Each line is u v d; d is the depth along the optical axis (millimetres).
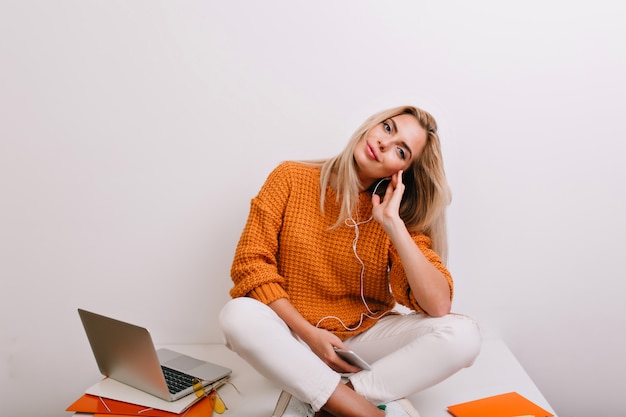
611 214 1657
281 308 1288
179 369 1427
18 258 1636
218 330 1704
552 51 1614
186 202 1654
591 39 1609
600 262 1676
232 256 1675
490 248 1681
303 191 1443
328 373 1147
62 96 1598
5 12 1566
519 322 1711
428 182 1445
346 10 1603
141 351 1227
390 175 1393
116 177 1633
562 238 1672
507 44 1613
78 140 1614
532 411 1275
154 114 1619
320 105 1632
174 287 1683
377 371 1226
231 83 1619
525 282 1691
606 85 1619
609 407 1734
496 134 1641
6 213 1621
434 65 1620
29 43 1577
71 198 1631
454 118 1637
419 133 1376
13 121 1596
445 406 1319
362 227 1438
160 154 1633
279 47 1612
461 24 1609
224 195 1655
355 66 1620
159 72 1607
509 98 1629
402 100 1631
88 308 1666
